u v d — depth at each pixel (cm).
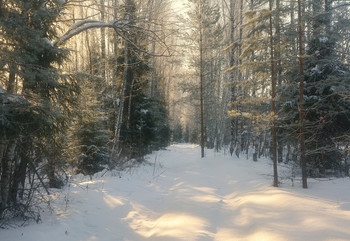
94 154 1088
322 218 464
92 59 1697
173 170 1477
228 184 1038
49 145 649
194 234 441
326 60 923
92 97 1025
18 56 445
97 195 730
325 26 1013
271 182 964
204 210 611
